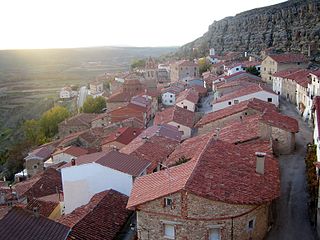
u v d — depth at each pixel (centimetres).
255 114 5003
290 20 15962
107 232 3127
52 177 5541
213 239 2402
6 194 4975
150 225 2506
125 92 11206
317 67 9825
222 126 5197
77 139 8012
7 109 19012
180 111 7494
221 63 14388
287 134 4097
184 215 2367
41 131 10794
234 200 2348
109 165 3866
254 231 2534
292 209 2998
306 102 6288
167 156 4600
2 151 11200
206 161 2700
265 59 10481
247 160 2962
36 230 2405
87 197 3925
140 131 7100
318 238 2588
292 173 3619
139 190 2748
